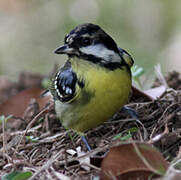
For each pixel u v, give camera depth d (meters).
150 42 21.73
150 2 22.91
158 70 12.66
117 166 7.90
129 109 10.88
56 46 22.56
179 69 19.11
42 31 23.27
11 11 24.75
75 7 23.38
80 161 9.11
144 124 10.52
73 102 9.93
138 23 22.55
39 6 24.23
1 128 12.65
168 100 10.94
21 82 17.25
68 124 10.47
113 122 10.86
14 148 10.91
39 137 11.42
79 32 9.38
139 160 7.84
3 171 9.52
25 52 22.59
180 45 20.61
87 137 10.80
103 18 22.88
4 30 23.84
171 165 7.81
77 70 9.72
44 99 12.97
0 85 17.23
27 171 8.66
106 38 9.45
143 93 11.50
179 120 9.92
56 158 9.22
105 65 9.46
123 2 23.12
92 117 9.91
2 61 21.94
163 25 22.20
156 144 9.11
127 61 10.02
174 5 22.52
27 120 12.49
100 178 7.92
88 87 9.56
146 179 7.93
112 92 9.51
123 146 7.83
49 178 8.49
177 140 9.19
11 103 13.31
